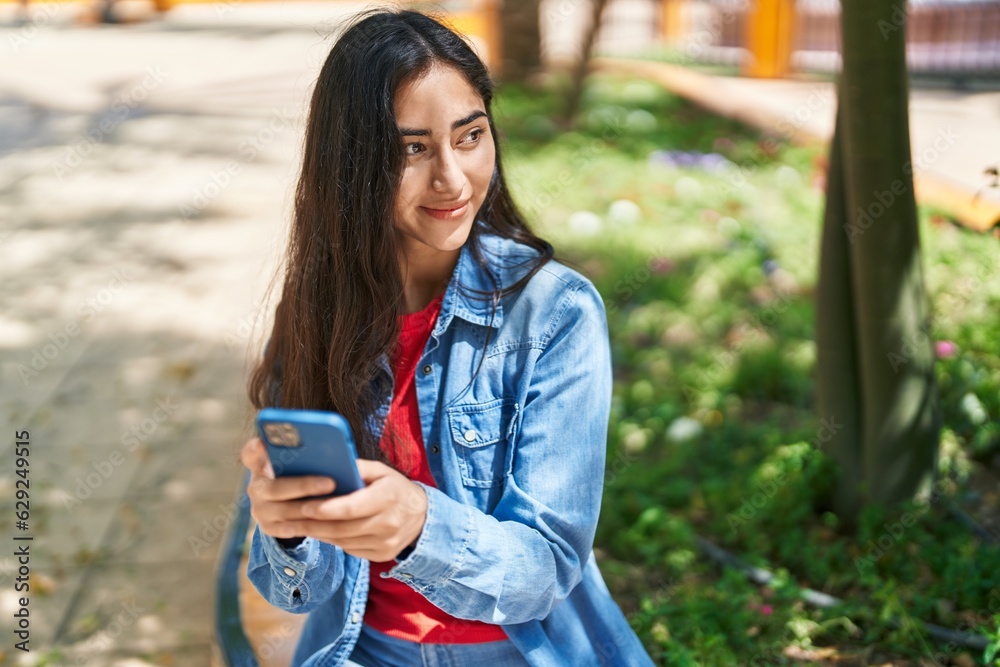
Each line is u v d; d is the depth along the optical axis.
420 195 1.42
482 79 1.44
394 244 1.46
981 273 4.77
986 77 8.91
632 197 6.62
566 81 9.33
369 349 1.49
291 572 1.44
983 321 4.29
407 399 1.55
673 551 3.21
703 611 2.79
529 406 1.48
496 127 1.59
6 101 9.92
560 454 1.45
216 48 12.30
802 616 2.79
